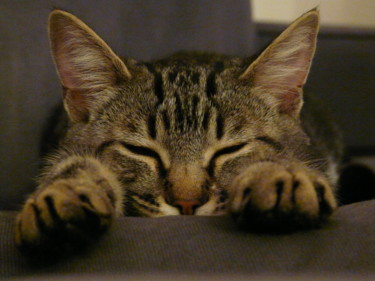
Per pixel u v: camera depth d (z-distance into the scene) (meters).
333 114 0.64
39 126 0.51
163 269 0.30
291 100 0.43
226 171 0.40
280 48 0.42
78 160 0.39
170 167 0.39
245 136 0.40
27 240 0.30
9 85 0.50
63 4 0.54
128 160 0.40
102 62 0.41
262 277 0.30
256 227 0.32
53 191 0.31
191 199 0.38
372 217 0.33
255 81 0.42
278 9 0.80
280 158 0.39
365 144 0.68
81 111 0.43
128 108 0.41
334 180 0.48
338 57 0.66
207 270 0.30
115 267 0.30
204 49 0.61
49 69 0.52
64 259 0.30
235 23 0.62
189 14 0.61
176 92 0.41
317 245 0.31
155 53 0.60
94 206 0.31
